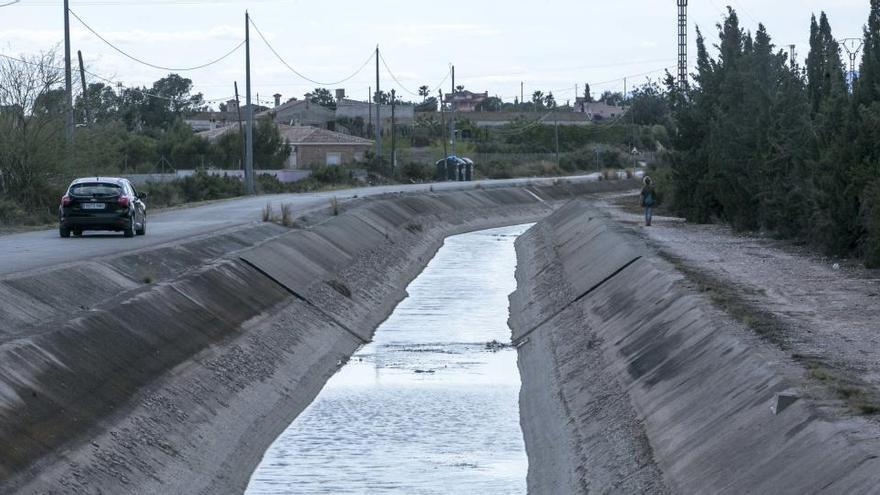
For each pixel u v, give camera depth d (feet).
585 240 171.22
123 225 127.34
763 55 183.21
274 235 150.10
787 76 163.32
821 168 123.95
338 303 130.41
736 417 55.26
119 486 58.23
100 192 127.44
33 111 172.65
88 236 132.05
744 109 168.04
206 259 119.24
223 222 160.15
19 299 77.71
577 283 134.92
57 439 58.18
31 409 58.95
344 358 109.70
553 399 86.48
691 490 51.44
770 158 153.28
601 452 67.00
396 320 133.59
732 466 50.03
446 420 84.58
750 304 84.48
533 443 77.25
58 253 106.22
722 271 108.78
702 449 54.95
